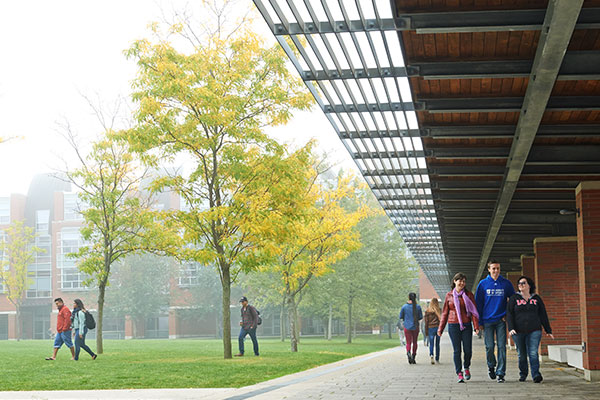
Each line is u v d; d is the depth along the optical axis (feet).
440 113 39.81
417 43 30.78
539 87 31.09
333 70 34.63
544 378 47.65
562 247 74.08
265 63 77.36
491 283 43.73
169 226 77.82
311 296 165.48
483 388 39.29
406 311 68.44
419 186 60.23
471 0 27.17
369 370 58.75
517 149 41.50
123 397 37.91
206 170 76.69
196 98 73.56
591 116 39.60
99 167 92.32
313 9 27.91
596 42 30.19
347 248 101.24
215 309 290.76
